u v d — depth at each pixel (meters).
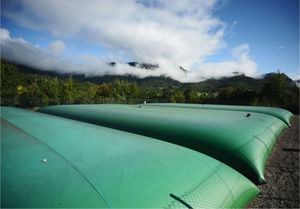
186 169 2.09
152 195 1.56
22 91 30.55
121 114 6.92
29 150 2.49
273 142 4.59
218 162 2.54
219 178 2.11
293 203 2.65
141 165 2.05
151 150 2.60
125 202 1.42
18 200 1.34
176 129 4.33
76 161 2.11
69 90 24.98
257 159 3.06
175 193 1.66
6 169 1.86
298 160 4.45
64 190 1.49
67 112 8.66
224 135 3.64
